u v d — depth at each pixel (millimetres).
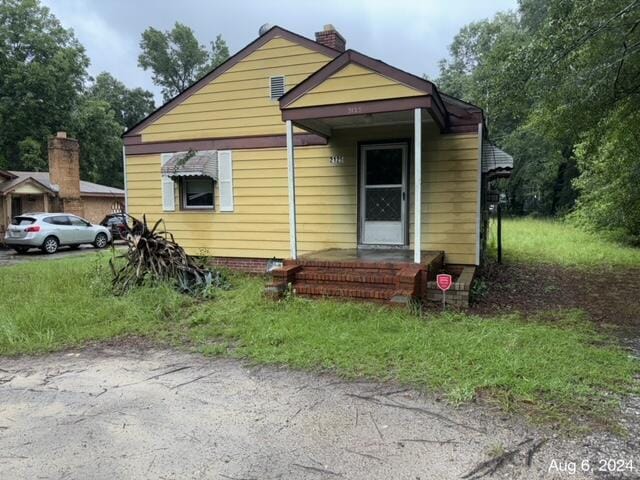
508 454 2623
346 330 4953
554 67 7062
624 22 6680
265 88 8992
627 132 8875
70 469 2596
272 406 3365
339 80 6500
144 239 7441
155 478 2490
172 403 3475
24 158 26281
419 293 6215
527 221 26906
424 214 7891
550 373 3699
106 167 33375
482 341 4484
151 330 5480
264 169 9109
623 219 12719
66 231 16141
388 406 3295
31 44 28031
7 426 3162
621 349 4449
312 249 8844
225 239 9523
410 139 8023
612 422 2961
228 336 5102
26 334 5293
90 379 4035
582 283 8234
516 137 27109
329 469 2529
